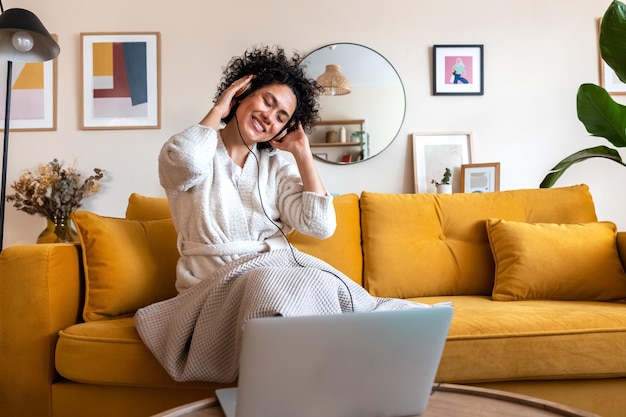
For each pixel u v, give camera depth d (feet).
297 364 2.58
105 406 4.90
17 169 8.89
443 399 3.22
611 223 6.96
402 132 9.12
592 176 9.17
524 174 9.16
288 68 5.61
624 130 7.42
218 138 5.61
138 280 5.64
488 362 4.82
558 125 9.17
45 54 7.42
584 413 2.84
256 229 5.38
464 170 8.93
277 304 3.76
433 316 2.72
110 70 8.96
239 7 9.04
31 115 8.93
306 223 5.36
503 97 9.20
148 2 9.00
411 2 9.15
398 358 2.72
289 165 5.80
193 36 9.00
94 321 5.36
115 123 8.93
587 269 6.34
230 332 4.35
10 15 6.94
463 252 6.96
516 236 6.54
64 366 4.86
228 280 4.53
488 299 6.42
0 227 7.43
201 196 5.22
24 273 5.05
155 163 8.93
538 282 6.31
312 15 9.08
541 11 9.23
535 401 3.09
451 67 9.13
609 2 9.22
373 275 6.82
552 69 9.20
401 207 7.16
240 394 2.59
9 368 5.02
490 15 9.20
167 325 4.68
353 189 9.09
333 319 2.57
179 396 4.83
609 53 7.24
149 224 6.24
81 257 5.74
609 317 5.10
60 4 8.96
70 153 8.91
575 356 4.87
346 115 9.04
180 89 8.96
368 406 2.76
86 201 8.87
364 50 9.07
